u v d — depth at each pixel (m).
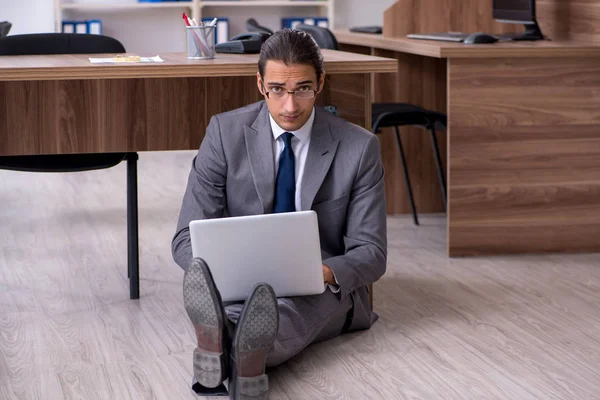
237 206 2.65
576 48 3.64
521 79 3.66
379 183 2.66
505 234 3.77
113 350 2.67
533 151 3.72
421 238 4.08
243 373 2.18
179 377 2.47
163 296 3.21
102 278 3.43
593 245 3.82
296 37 2.47
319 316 2.52
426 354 2.63
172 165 5.86
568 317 2.96
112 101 3.04
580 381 2.43
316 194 2.61
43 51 3.42
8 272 3.50
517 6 4.06
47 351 2.66
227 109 3.16
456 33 4.23
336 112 3.07
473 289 3.29
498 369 2.51
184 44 6.63
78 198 4.88
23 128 2.99
